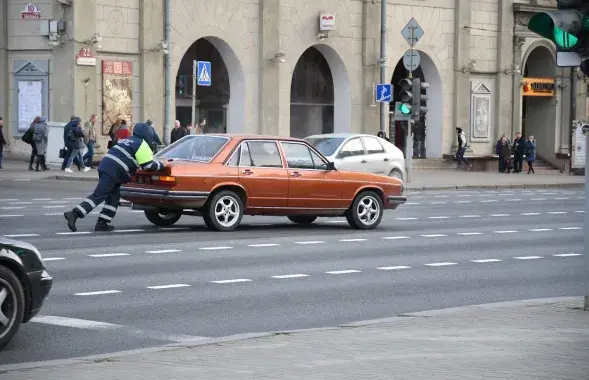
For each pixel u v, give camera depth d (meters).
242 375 11.34
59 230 26.80
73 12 52.34
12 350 13.47
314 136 42.59
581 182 60.88
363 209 29.48
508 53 71.75
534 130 76.38
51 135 51.66
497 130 71.69
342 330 14.28
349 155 41.69
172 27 55.97
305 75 63.03
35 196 38.50
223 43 58.59
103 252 22.75
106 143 54.00
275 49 60.19
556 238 28.84
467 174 65.25
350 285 19.53
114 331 14.83
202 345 13.12
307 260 22.67
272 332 14.19
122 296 17.61
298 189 28.33
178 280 19.41
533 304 16.69
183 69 58.03
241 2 58.94
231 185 27.42
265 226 29.70
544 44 74.00
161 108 56.03
